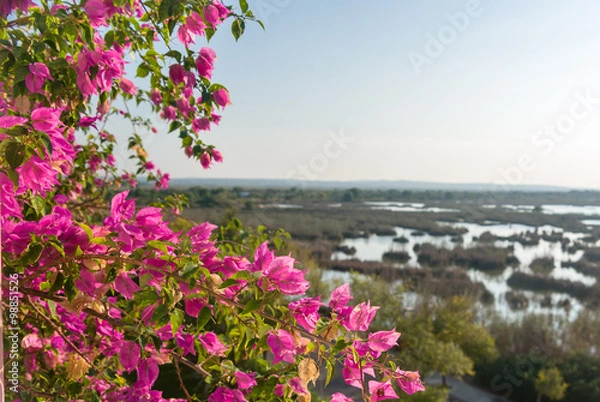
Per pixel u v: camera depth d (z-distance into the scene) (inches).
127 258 37.6
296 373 44.3
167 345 54.0
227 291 43.0
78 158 97.3
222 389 45.2
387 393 41.2
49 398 48.4
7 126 35.8
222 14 54.6
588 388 553.3
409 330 548.4
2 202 36.2
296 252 525.0
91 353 59.9
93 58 49.9
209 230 43.2
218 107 65.4
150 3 58.4
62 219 39.2
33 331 64.0
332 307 42.9
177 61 62.3
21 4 45.8
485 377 629.9
